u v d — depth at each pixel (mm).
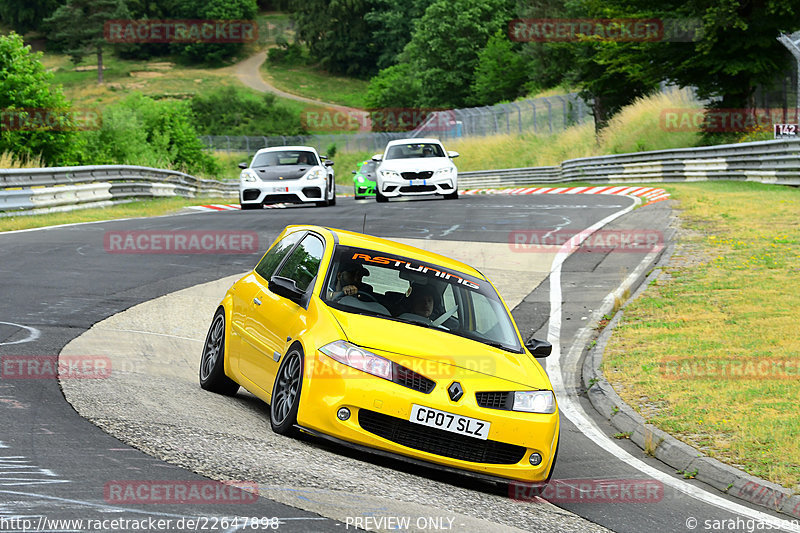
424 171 91250
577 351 37406
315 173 84750
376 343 20625
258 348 23500
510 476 20312
